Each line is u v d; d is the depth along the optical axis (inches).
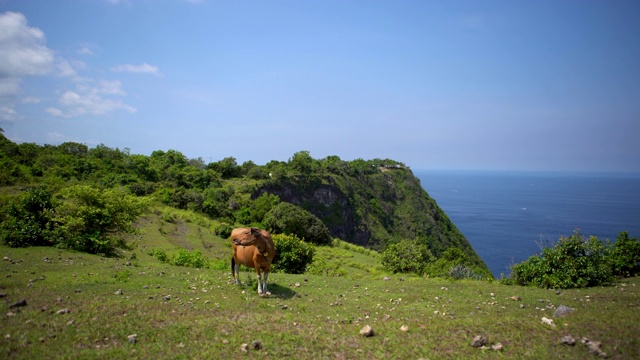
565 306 388.8
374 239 3946.9
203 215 2410.2
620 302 421.7
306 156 4158.5
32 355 232.1
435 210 4918.8
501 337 289.4
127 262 660.1
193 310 363.6
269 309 393.7
